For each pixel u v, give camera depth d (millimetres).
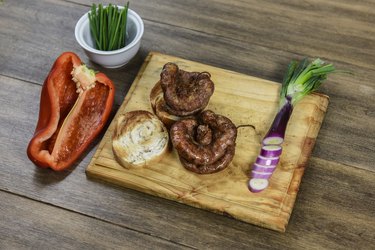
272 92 1263
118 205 1118
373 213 1101
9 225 1094
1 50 1398
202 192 1104
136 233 1079
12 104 1280
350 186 1142
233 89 1271
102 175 1134
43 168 1170
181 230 1082
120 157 1127
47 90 1163
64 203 1122
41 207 1118
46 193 1137
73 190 1141
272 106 1240
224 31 1441
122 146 1144
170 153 1159
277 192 1101
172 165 1142
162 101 1220
